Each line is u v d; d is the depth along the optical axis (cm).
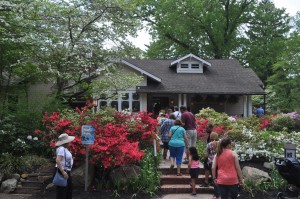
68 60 1386
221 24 3300
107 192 947
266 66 3844
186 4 3253
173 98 2403
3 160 1079
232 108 2439
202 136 1440
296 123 1861
